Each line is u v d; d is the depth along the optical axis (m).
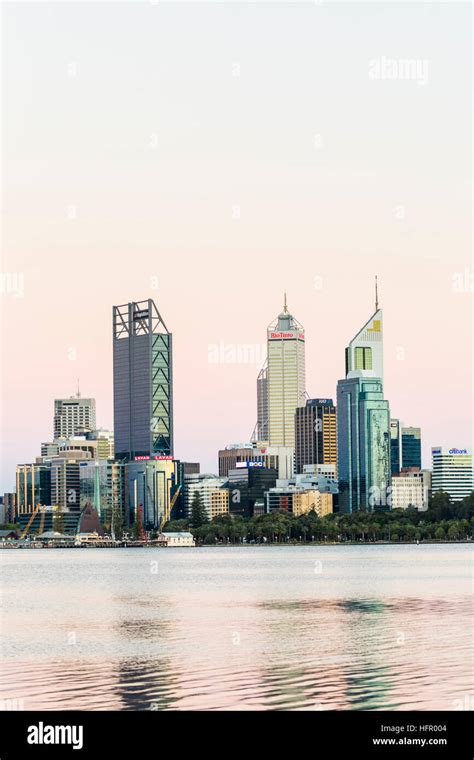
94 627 179.38
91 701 107.94
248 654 137.75
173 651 142.62
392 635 156.62
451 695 107.81
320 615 195.12
